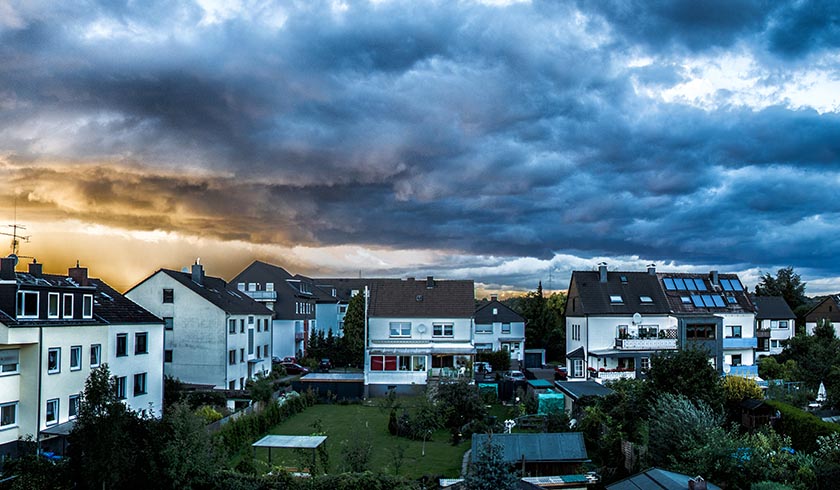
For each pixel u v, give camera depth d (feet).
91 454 83.10
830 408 124.06
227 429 116.98
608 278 212.23
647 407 111.65
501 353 234.58
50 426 114.42
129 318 139.85
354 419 150.00
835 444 89.61
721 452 85.56
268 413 138.00
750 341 206.69
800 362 181.16
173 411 91.97
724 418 101.45
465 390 145.38
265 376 207.62
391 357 193.67
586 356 200.75
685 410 96.27
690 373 111.96
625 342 195.52
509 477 75.56
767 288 339.57
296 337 266.16
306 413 157.79
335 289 343.05
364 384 179.63
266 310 226.79
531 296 321.93
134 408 139.33
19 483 84.02
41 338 112.27
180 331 187.42
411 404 163.84
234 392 169.17
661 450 94.27
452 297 207.41
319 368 244.01
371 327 203.00
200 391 165.89
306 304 282.15
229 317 189.47
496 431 135.33
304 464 102.22
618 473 96.02
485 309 262.26
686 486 70.69
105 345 129.70
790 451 95.81
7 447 108.27
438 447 126.82
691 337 199.93
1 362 108.17
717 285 216.54
